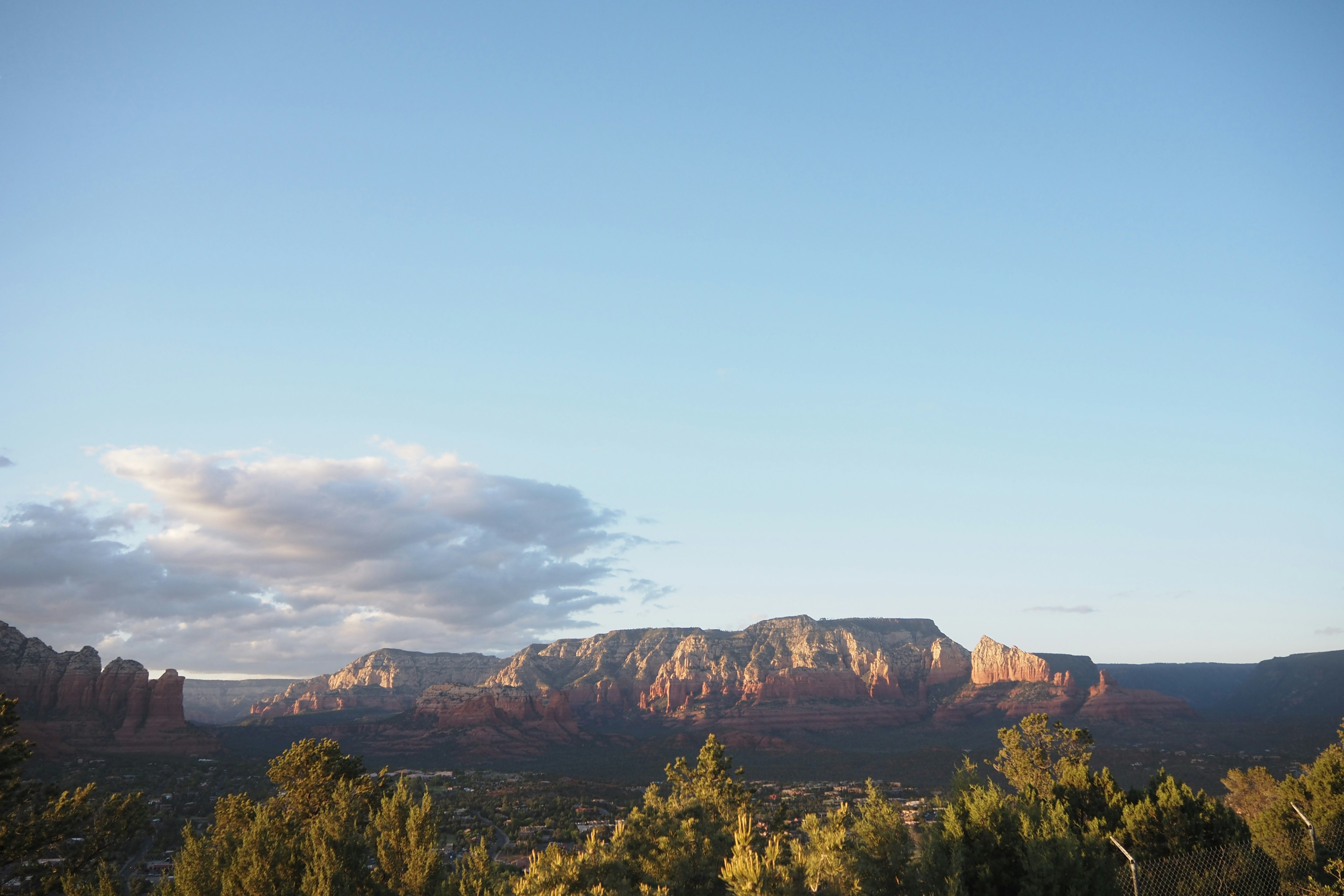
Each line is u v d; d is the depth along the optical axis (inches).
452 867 1414.9
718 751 2011.6
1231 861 977.5
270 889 1130.0
